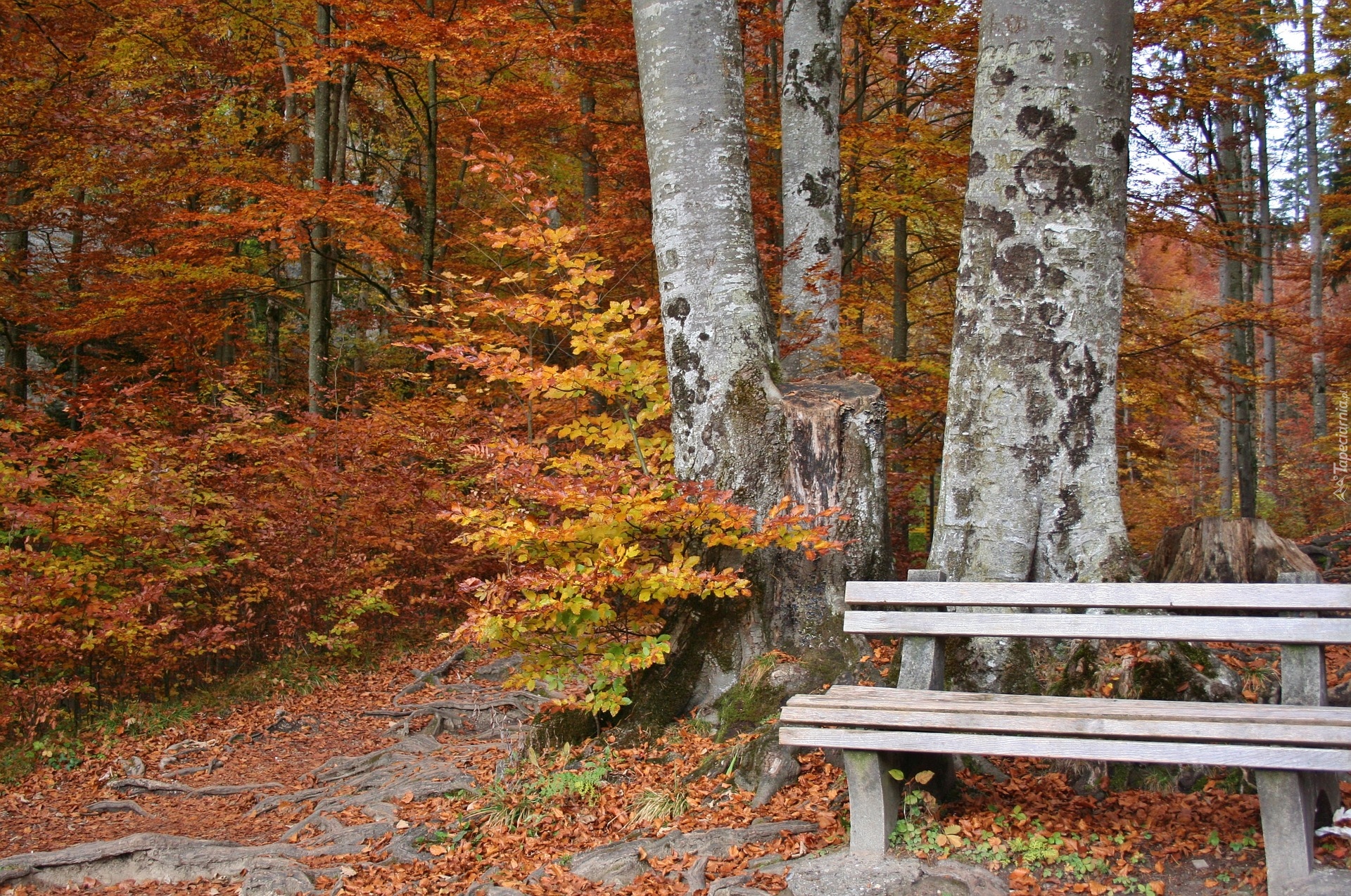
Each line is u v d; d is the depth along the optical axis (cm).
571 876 365
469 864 416
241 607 855
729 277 529
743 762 418
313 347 1134
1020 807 335
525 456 526
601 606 473
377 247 973
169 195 1172
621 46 1069
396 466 958
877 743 301
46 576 669
